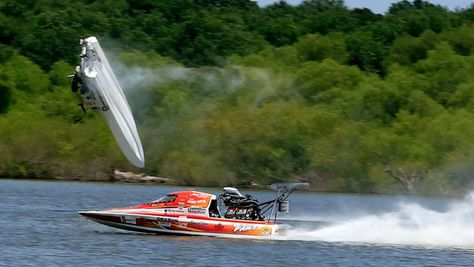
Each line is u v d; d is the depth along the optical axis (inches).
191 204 4077.3
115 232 4281.5
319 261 3597.4
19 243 3887.8
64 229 4407.0
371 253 3826.3
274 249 3831.2
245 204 4131.4
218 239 4018.2
